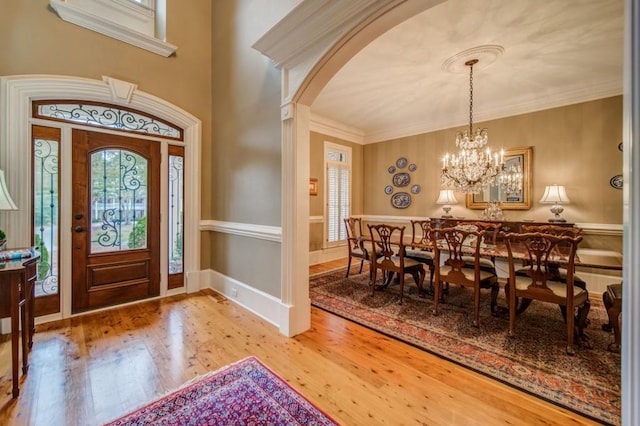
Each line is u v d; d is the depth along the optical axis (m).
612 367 1.95
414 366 1.99
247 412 1.54
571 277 2.10
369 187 6.31
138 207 3.21
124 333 2.45
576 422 1.48
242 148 3.17
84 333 2.44
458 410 1.57
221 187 3.57
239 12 3.24
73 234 2.80
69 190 2.77
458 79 3.72
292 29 2.19
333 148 5.69
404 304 3.18
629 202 0.82
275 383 1.79
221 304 3.15
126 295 3.13
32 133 2.57
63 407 1.57
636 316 0.80
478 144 3.66
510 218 4.39
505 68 3.42
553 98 4.03
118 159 3.07
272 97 2.73
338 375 1.88
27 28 2.55
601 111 3.71
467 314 2.90
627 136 0.83
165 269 3.40
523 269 2.70
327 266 5.15
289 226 2.49
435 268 2.87
